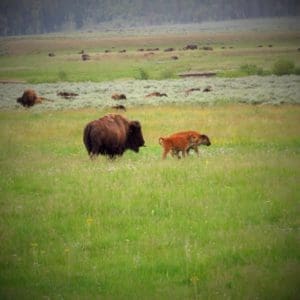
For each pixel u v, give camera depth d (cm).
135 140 8675
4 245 4753
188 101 16138
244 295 3759
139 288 3947
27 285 4034
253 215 5431
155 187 6425
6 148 9762
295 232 4934
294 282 3916
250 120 12044
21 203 6019
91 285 4016
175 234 4956
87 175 7144
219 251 4512
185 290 3897
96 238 4916
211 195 6100
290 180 6669
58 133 11231
